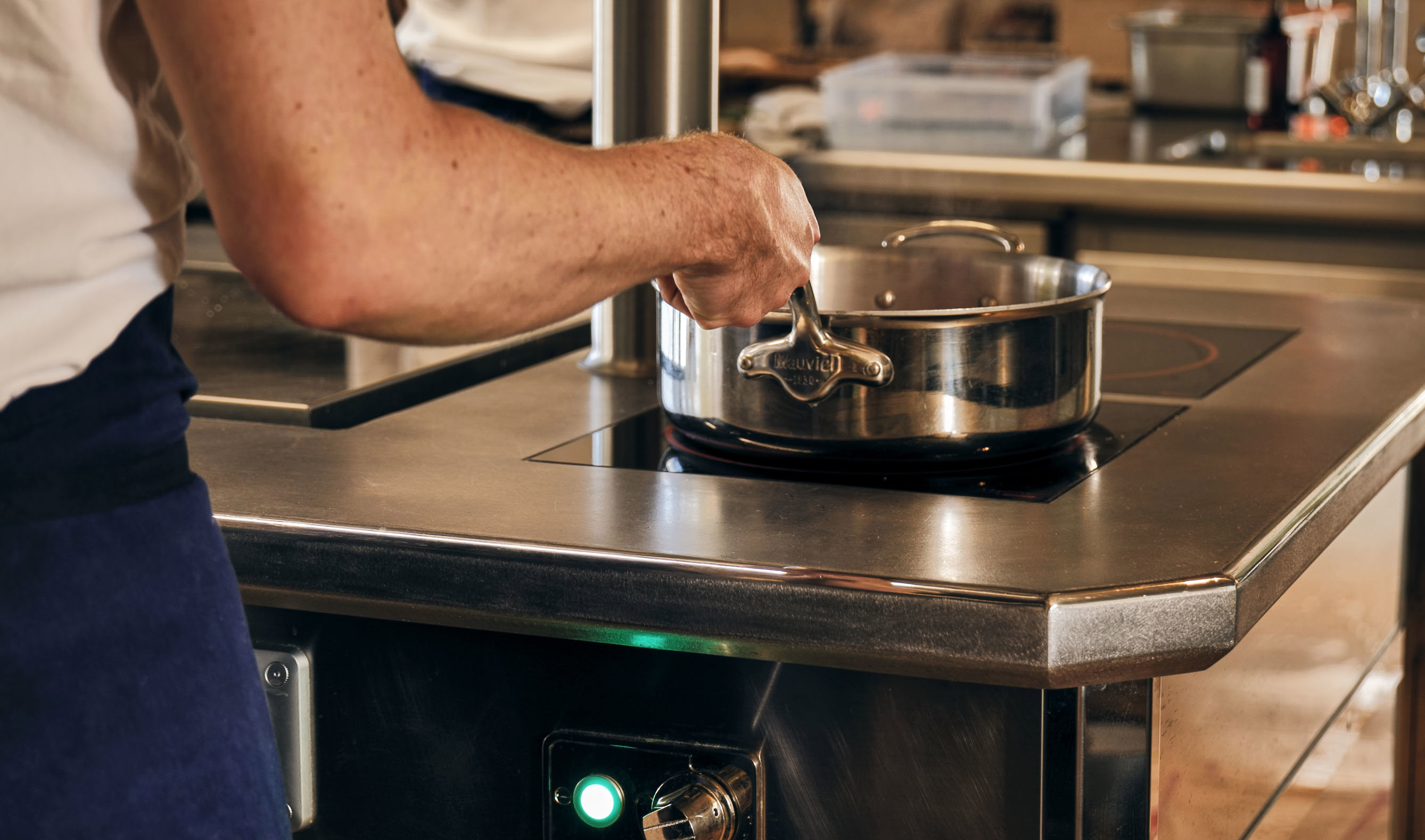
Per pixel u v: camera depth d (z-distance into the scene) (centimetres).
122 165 60
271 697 85
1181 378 115
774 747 77
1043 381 87
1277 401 107
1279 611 94
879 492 85
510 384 116
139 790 62
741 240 72
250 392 107
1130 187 234
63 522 60
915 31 329
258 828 67
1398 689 129
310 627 85
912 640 69
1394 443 101
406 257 57
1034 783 73
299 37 54
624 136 117
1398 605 126
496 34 201
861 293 110
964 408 85
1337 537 92
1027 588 68
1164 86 295
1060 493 84
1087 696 72
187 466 66
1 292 59
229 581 67
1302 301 147
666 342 93
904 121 263
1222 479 87
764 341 86
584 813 81
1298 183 224
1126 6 316
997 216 246
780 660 74
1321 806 108
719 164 70
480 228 58
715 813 75
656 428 101
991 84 257
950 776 75
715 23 117
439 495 84
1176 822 80
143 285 63
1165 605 69
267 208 55
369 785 86
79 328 60
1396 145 253
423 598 77
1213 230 235
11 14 57
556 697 81
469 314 60
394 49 57
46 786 60
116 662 61
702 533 77
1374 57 283
